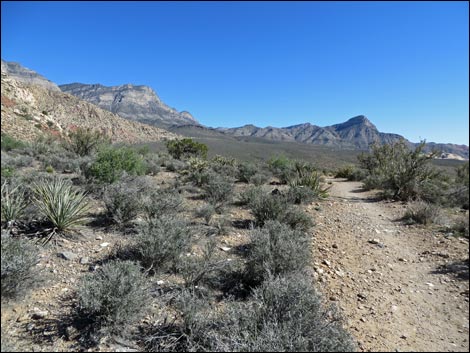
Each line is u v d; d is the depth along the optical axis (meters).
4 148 22.19
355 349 3.19
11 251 3.86
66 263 4.75
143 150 24.38
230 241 6.26
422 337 3.62
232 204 9.70
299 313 3.22
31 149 21.11
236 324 3.00
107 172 9.29
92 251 5.26
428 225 8.22
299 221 7.25
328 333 3.00
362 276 5.14
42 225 5.88
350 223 8.45
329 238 7.00
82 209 6.28
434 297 4.58
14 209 5.70
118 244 5.53
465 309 4.25
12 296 3.65
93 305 3.23
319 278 4.88
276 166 20.27
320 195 11.86
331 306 3.41
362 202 11.79
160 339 3.21
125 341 3.20
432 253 6.25
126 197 6.68
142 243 4.78
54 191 6.29
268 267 4.28
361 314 3.99
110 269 3.76
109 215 6.82
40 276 4.02
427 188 11.50
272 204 7.30
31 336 3.15
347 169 24.36
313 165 17.45
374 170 17.67
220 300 4.06
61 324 3.35
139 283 3.71
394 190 12.54
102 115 131.75
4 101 41.28
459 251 6.22
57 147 24.03
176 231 5.19
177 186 11.30
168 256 4.73
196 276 4.26
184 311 3.34
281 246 4.68
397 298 4.48
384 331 3.67
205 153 27.56
